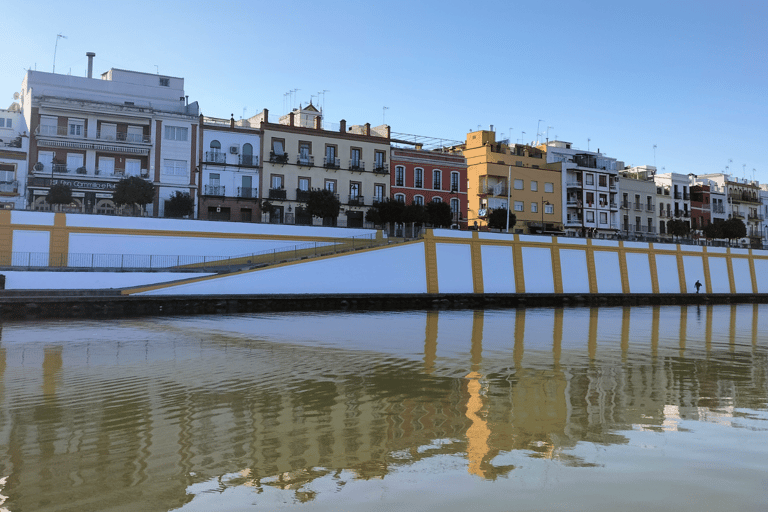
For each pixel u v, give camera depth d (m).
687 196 114.06
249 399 17.58
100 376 20.94
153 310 45.00
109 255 51.19
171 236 53.88
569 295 67.00
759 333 38.47
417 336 33.16
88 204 59.91
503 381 20.53
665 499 10.28
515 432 14.18
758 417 15.76
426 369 22.70
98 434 13.96
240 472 11.55
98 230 51.03
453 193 79.38
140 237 52.66
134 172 62.62
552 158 98.56
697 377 21.66
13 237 48.25
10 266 43.84
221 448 12.94
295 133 70.31
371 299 55.06
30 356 24.91
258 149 68.19
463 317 47.09
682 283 78.50
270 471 11.63
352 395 18.17
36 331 33.06
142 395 18.02
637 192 106.12
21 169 58.62
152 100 65.75
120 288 46.38
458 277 61.56
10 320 38.47
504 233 64.81
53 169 59.28
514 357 25.94
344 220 72.31
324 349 27.70
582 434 14.05
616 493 10.54
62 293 43.38
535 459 12.27
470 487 10.81
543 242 67.50
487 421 15.17
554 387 19.55
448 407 16.70
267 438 13.67
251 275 50.53
